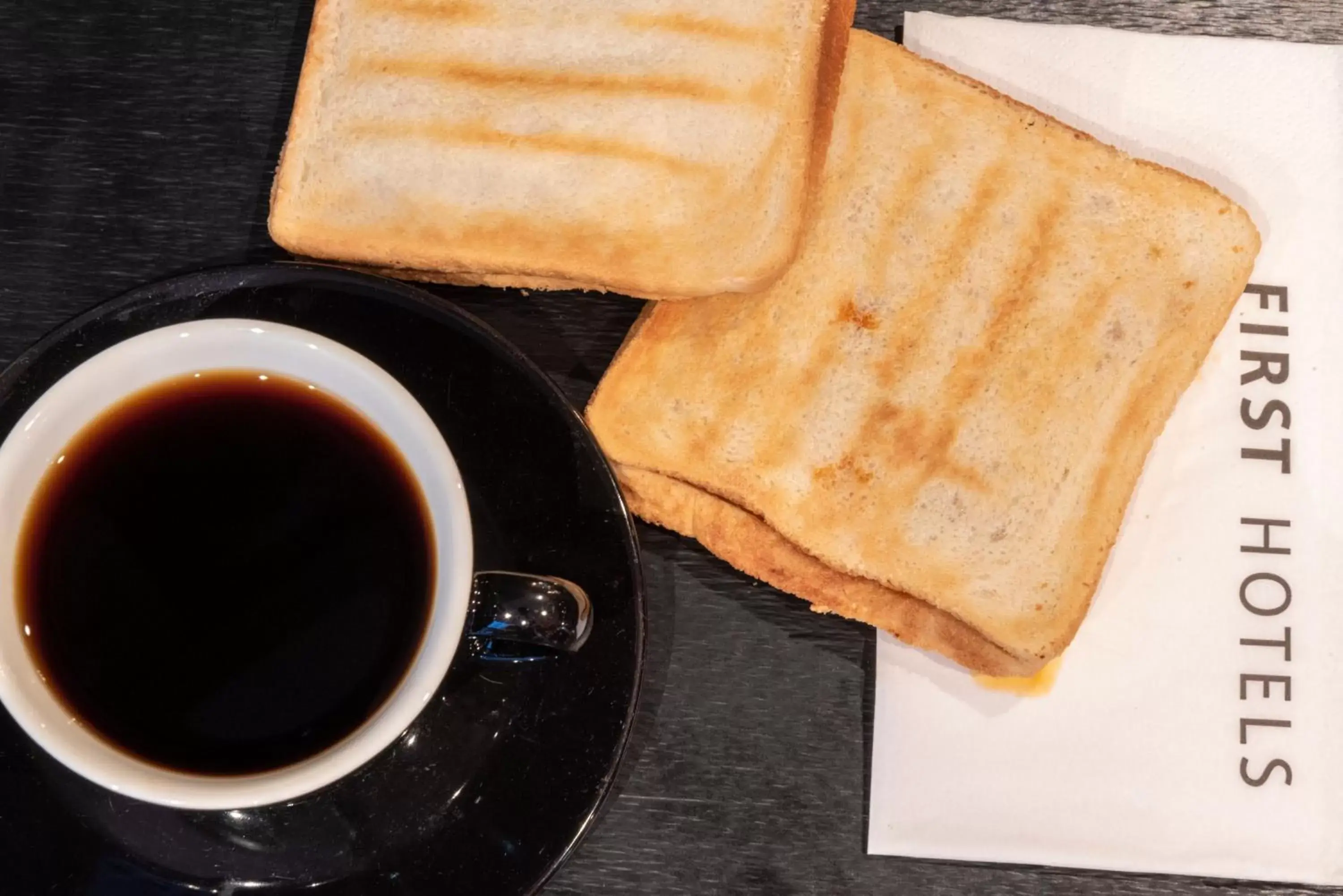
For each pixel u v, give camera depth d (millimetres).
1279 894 550
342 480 501
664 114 533
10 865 512
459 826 517
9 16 552
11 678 481
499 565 517
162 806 517
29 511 492
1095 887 549
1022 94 556
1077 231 547
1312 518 552
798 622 549
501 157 531
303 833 519
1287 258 555
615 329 553
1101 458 547
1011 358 545
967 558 545
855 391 543
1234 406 554
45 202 549
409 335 520
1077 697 547
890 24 559
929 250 546
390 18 535
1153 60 555
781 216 534
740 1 536
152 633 500
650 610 548
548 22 534
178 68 552
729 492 542
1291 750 547
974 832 542
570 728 517
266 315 518
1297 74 555
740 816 545
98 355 492
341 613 500
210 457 503
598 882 543
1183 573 551
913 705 545
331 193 535
